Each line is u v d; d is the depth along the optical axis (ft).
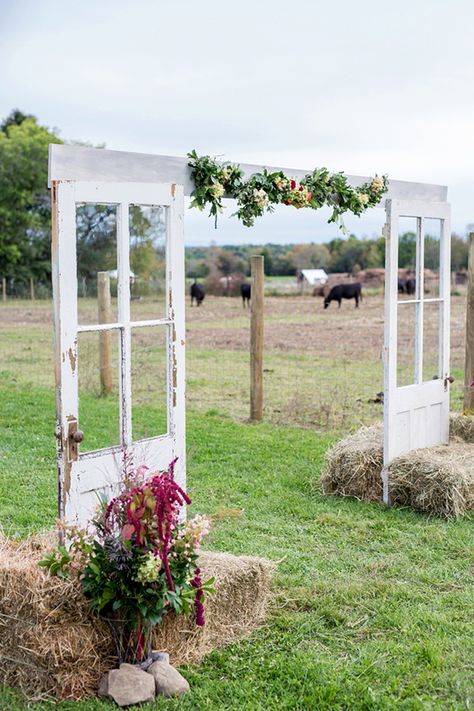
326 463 20.57
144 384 13.20
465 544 16.40
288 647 11.82
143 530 10.28
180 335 13.70
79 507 11.80
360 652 11.61
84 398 12.75
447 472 18.29
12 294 107.34
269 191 15.69
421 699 10.39
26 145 137.18
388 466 19.27
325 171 16.94
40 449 24.35
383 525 17.69
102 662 10.64
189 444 25.29
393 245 19.06
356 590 13.84
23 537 16.40
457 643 11.96
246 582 12.39
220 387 37.73
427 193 21.12
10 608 10.37
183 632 11.36
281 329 67.46
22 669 10.40
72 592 10.46
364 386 37.60
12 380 39.24
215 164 14.40
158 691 10.37
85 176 12.15
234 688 10.62
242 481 21.16
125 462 11.47
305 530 17.38
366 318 77.71
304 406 31.83
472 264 24.70
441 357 21.39
